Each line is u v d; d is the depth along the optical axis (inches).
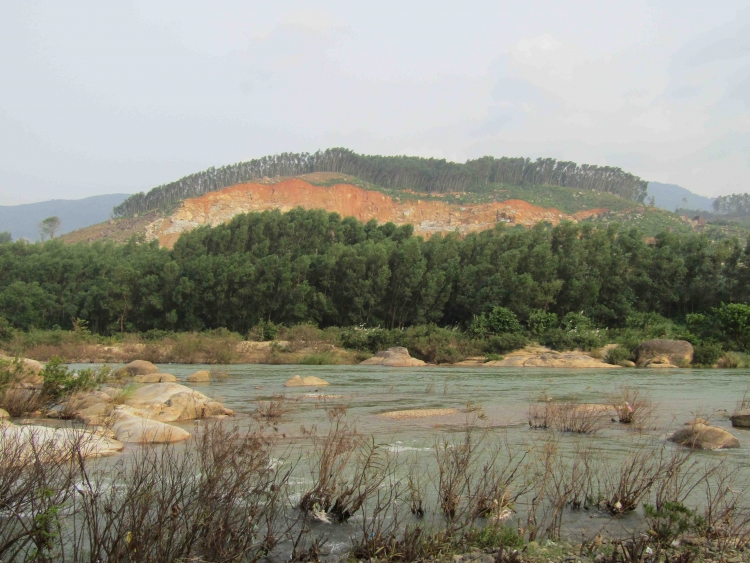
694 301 2294.5
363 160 7844.5
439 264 2519.7
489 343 1887.3
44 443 324.5
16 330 2174.0
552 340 1888.5
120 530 231.9
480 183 7760.8
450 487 306.5
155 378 997.2
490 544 269.3
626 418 593.9
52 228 6205.7
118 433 480.1
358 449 438.6
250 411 676.1
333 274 2514.8
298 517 297.3
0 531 235.6
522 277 2151.8
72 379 610.2
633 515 314.0
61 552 241.0
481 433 526.3
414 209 6461.6
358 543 263.9
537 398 829.8
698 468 395.9
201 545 238.4
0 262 2802.7
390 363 1695.4
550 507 324.8
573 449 454.3
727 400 806.5
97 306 2615.7
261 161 7598.4
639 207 6742.1
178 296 2481.5
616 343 1876.2
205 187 6958.7
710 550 263.4
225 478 277.9
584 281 2258.9
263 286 2448.3
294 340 1985.7
